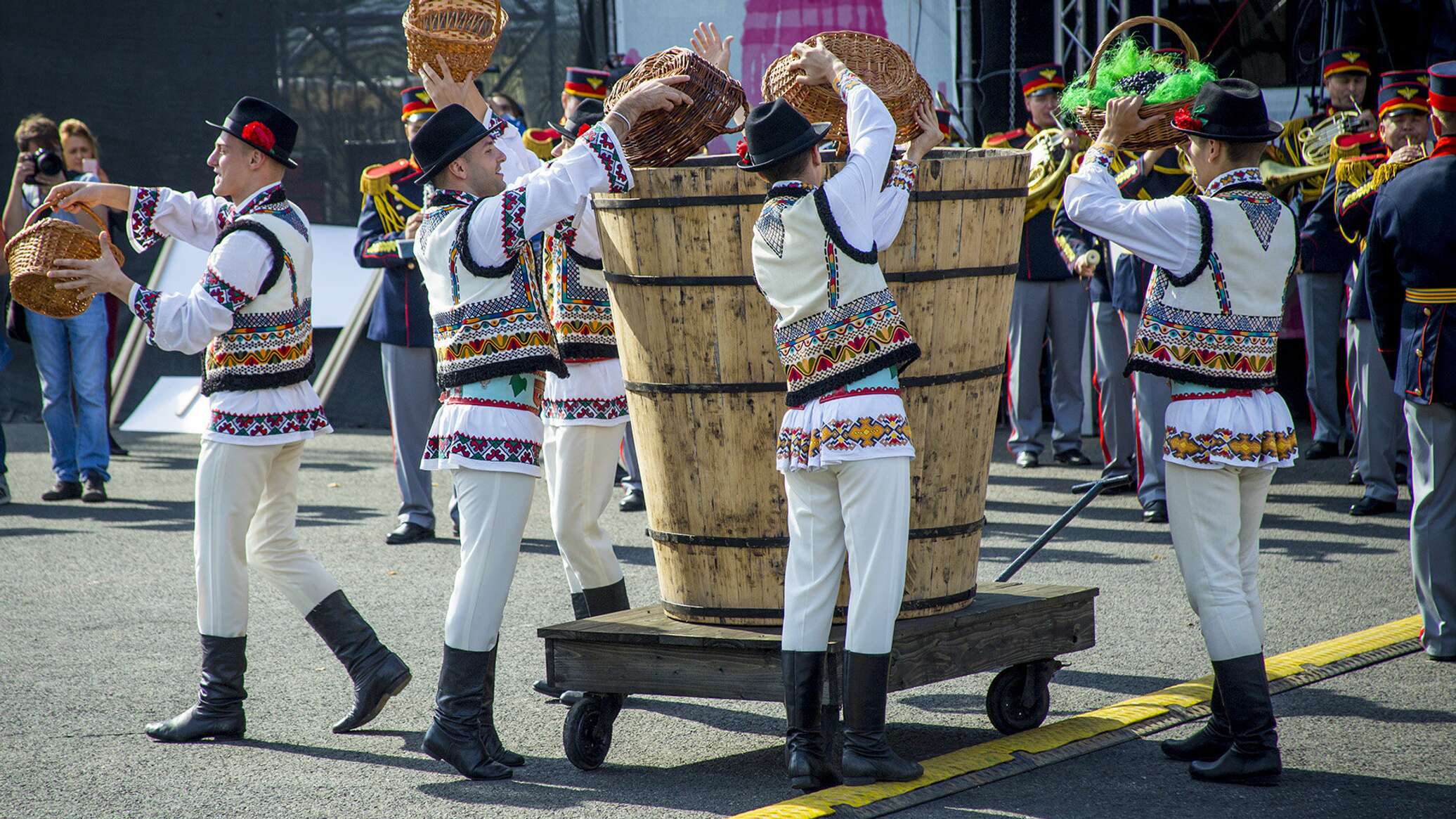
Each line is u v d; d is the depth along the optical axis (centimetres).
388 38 1927
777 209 652
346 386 2086
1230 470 694
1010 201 724
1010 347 1652
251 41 1977
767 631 719
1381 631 941
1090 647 793
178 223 806
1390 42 1728
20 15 2053
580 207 780
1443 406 866
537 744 783
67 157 1583
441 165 702
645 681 721
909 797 670
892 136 664
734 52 1811
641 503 1455
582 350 810
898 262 692
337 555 1274
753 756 757
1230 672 687
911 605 723
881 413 648
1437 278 860
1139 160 794
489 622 713
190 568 1223
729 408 706
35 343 1551
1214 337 689
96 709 846
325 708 847
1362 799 665
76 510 1500
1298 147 1573
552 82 1877
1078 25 1777
